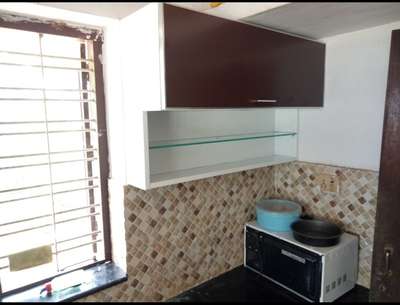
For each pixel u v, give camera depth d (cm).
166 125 147
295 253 148
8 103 116
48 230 129
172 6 107
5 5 106
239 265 181
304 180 181
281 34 144
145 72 116
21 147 120
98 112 137
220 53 122
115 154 137
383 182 137
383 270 138
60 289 124
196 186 156
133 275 138
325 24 138
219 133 169
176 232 150
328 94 169
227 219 172
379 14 125
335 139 168
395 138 133
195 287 158
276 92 146
